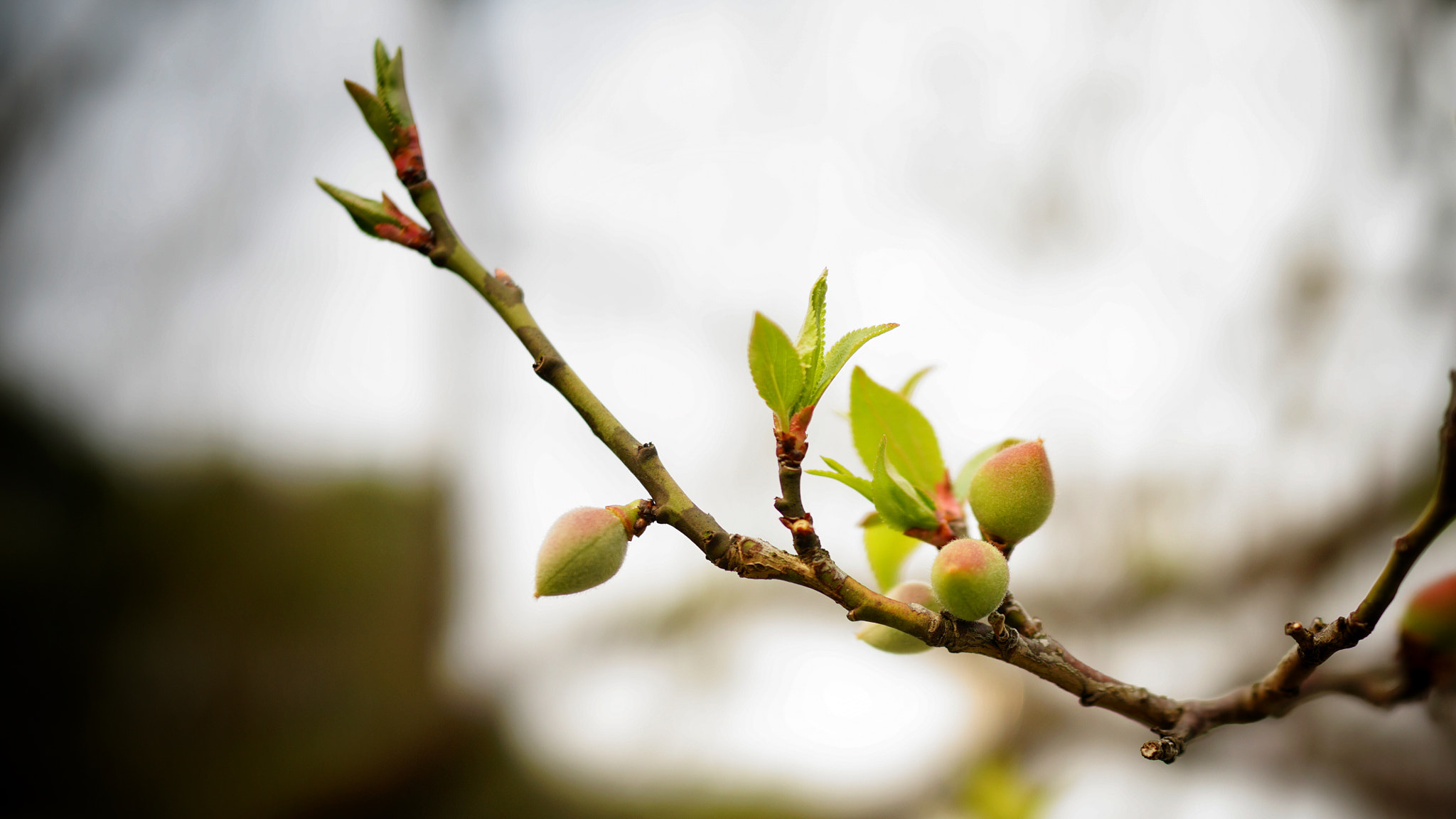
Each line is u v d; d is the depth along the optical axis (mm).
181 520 1330
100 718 1240
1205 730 347
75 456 1330
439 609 1300
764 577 338
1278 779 609
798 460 339
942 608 342
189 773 1229
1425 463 681
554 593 338
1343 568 702
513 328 342
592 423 340
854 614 338
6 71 1301
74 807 1204
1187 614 766
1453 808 539
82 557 1295
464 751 1147
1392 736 575
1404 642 369
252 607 1301
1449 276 718
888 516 353
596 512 342
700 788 1009
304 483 1387
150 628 1299
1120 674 765
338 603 1317
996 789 674
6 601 1232
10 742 1195
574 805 1084
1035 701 734
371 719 1234
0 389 1297
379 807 1163
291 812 1139
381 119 344
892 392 371
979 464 374
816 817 870
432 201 344
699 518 338
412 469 1361
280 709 1254
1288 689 344
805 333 341
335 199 344
